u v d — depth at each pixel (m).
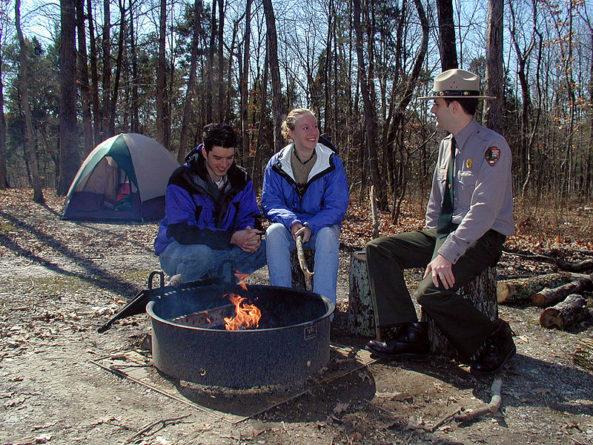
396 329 3.74
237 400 2.91
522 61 20.58
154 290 3.42
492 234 3.34
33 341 3.70
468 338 3.29
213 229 3.97
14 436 2.50
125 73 25.45
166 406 2.84
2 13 12.80
